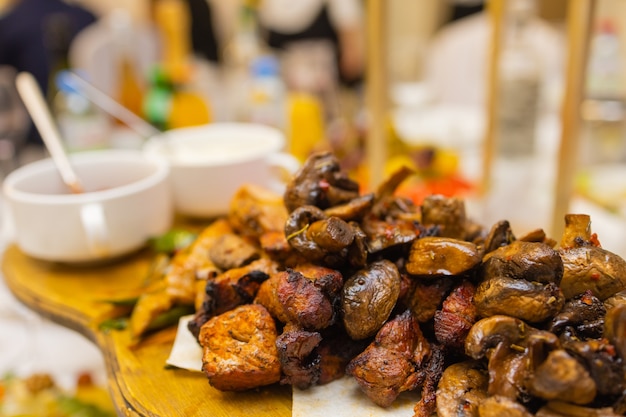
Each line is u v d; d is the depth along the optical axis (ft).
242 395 1.14
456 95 3.88
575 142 1.60
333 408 1.07
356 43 4.55
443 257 1.06
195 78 2.63
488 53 2.06
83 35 3.99
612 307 0.96
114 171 1.91
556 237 1.63
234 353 1.09
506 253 1.02
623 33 2.81
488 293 0.99
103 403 1.59
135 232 1.68
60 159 1.80
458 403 0.97
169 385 1.18
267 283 1.15
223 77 4.20
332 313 1.08
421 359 1.05
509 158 2.41
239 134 2.18
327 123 3.02
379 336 1.06
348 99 3.44
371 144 2.03
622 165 2.54
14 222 1.70
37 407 1.57
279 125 2.60
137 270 1.69
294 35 4.61
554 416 0.88
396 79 3.98
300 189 1.23
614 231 1.86
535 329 0.95
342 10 4.59
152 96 2.58
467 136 2.81
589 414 0.87
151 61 3.67
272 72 2.61
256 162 1.93
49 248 1.65
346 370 1.07
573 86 1.57
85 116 2.54
